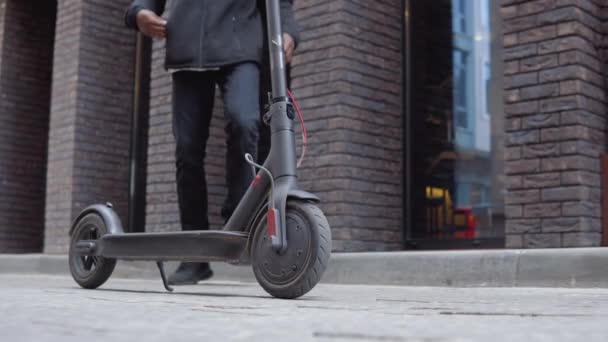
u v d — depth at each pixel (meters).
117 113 6.70
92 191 6.48
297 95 4.73
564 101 3.57
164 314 1.26
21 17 7.65
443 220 4.68
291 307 1.54
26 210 7.59
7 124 7.49
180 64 2.58
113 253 2.40
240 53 2.53
